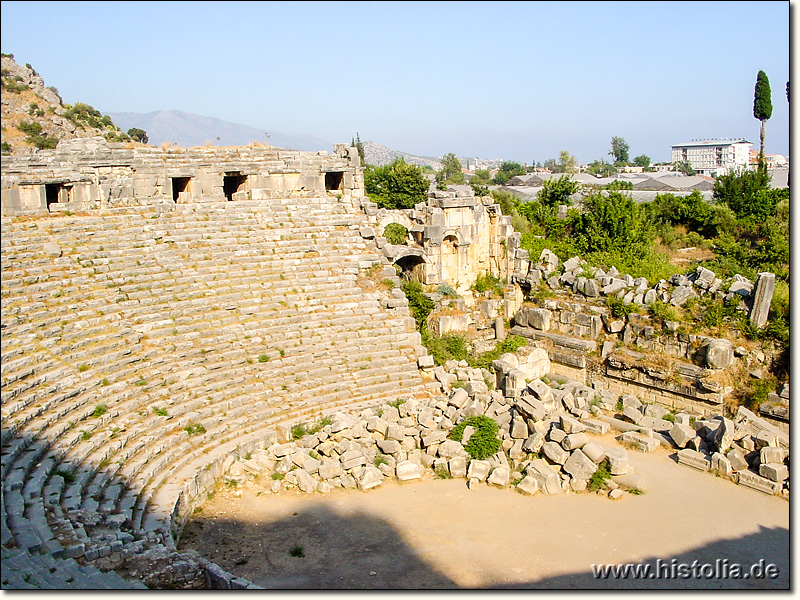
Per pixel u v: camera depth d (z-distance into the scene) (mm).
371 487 25422
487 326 42031
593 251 50906
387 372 32875
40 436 21172
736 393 32375
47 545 16484
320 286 35375
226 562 19906
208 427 26469
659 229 64688
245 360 30188
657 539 21656
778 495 24953
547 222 57312
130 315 28906
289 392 30016
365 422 28172
